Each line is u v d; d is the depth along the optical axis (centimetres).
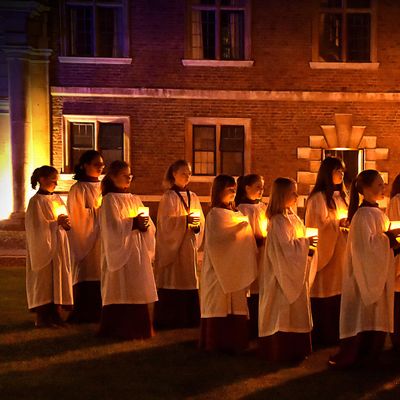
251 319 691
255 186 693
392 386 533
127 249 667
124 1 1534
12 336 684
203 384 537
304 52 1559
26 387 528
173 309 738
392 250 569
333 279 670
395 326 629
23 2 1463
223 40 1565
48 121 1539
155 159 1562
